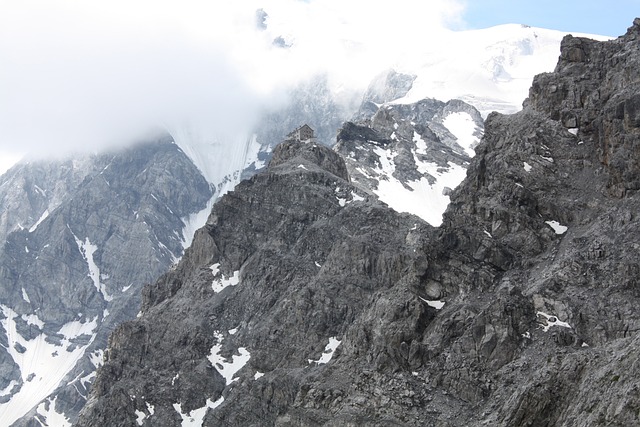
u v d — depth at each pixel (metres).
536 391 177.38
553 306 199.38
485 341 199.00
